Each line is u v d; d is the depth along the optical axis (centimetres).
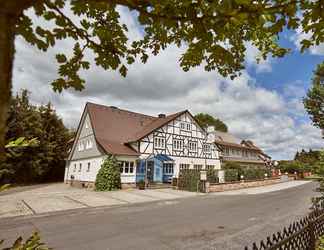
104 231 829
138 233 805
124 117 3002
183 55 188
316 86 914
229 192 2309
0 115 77
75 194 1869
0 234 799
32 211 1194
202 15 122
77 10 146
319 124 919
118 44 164
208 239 743
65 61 155
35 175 3042
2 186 143
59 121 3491
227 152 4284
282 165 5572
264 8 119
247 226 908
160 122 2916
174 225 918
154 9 123
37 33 127
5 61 78
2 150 80
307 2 139
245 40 192
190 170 2330
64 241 721
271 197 1898
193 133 3155
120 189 2197
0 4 78
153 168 2562
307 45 166
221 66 202
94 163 2439
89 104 2805
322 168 612
